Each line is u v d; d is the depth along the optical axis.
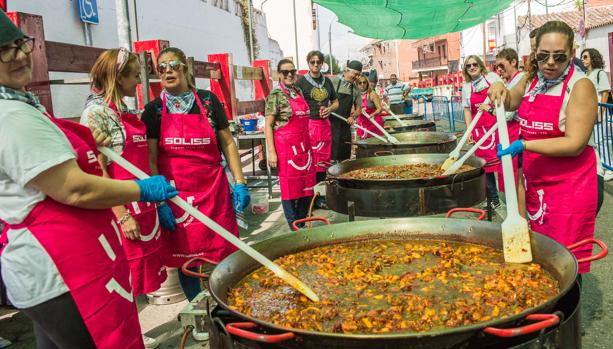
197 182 3.72
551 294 2.21
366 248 2.98
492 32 42.84
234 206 4.00
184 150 3.68
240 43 18.53
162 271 3.77
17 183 1.97
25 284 2.04
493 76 6.48
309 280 2.54
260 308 2.27
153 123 3.70
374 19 13.73
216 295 2.20
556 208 3.21
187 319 3.01
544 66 3.08
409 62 78.50
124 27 5.29
